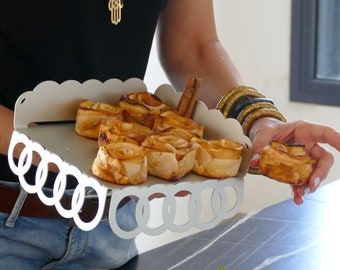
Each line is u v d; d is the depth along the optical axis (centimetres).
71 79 128
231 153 98
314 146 109
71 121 117
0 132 117
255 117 114
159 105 116
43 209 126
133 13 130
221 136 108
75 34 125
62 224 134
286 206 173
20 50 123
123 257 146
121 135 100
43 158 102
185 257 146
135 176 91
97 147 106
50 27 123
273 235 156
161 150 95
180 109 114
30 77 125
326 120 306
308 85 305
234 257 145
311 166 106
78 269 143
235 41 317
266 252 147
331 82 300
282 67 310
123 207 141
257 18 310
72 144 106
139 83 123
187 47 146
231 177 100
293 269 140
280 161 104
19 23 121
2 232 128
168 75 148
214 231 159
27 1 120
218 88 136
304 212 169
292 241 153
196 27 146
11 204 125
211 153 98
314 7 293
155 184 92
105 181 91
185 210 282
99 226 139
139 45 134
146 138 100
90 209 117
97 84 119
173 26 146
